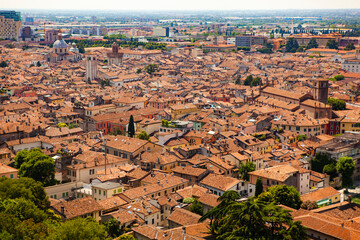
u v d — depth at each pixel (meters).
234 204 193.75
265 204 199.88
